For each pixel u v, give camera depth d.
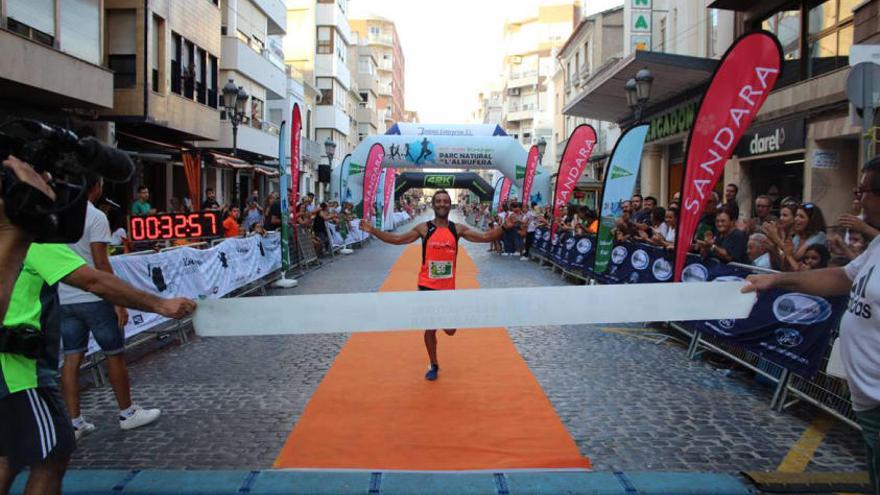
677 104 19.88
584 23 33.03
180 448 4.25
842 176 13.11
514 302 3.05
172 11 18.61
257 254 11.45
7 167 2.12
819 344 4.73
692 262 7.21
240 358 6.71
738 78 6.06
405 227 40.84
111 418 4.84
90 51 14.84
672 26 21.88
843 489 3.63
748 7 16.02
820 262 5.74
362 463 4.00
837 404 4.52
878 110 7.79
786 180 14.76
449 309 3.03
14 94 13.38
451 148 23.67
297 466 3.96
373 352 6.95
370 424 4.70
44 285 2.54
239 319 2.95
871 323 2.68
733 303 3.06
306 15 44.28
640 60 16.27
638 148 9.70
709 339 6.42
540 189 23.45
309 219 16.47
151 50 17.39
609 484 3.67
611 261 9.84
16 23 12.48
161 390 5.57
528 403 5.19
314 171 42.78
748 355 5.70
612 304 3.07
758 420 4.82
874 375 2.67
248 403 5.20
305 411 4.98
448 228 5.93
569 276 13.26
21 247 2.21
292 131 12.34
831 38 13.27
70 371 4.39
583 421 4.77
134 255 6.70
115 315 4.49
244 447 4.27
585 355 6.85
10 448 2.40
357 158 23.92
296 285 12.48
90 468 3.93
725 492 3.62
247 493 3.57
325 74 45.66
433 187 39.91
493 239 5.95
